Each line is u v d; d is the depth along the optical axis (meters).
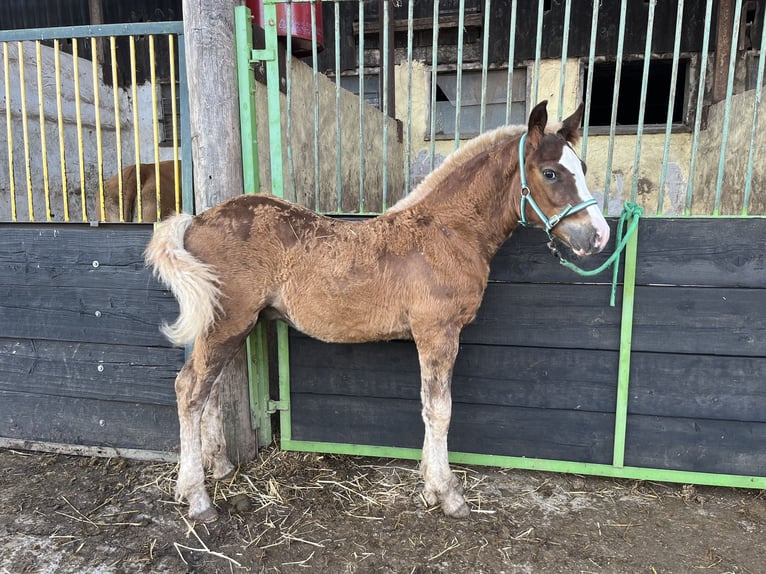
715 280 2.16
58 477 2.50
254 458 2.64
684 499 2.30
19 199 3.62
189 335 1.96
